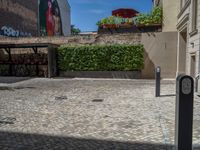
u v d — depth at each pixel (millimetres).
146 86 13242
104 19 20703
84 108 7758
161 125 5770
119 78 18188
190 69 12773
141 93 10656
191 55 12500
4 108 7859
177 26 17047
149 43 17734
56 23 40094
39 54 20234
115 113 7027
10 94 10719
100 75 18594
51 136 5125
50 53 18781
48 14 36656
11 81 16234
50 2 37500
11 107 8000
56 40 20500
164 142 4672
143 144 4586
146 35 17766
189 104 3389
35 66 20156
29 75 20328
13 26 26375
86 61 18750
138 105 8078
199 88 10117
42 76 19750
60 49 19375
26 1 29469
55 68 19547
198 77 10367
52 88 12641
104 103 8531
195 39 11555
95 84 14422
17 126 5867
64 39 20312
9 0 25531
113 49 18141
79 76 19094
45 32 35531
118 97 9703
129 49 17859
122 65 18031
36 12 32375
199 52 10641
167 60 17500
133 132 5301
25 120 6391
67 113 7113
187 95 3377
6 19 25000
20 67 20531
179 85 3371
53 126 5836
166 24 19219
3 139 4969
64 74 19578
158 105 8008
